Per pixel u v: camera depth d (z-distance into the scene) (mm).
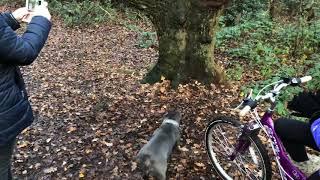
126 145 5242
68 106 6656
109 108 6430
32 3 3098
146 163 4250
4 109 2865
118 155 5023
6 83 2859
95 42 11898
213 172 4547
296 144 3631
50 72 8758
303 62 8445
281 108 5996
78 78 8195
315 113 3256
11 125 2926
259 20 12242
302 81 3625
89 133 5629
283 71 7773
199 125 5695
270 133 3656
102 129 5719
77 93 7277
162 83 7102
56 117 6234
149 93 6910
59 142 5438
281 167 3699
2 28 2625
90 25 14133
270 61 8359
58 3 15836
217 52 9844
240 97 6703
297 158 3686
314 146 3402
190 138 5320
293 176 3645
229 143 4199
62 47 11180
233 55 9359
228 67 8703
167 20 6988
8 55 2678
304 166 4375
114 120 5984
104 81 7863
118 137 5461
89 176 4633
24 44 2754
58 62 9656
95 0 15789
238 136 4020
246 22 11828
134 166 4758
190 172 4551
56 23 14273
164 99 6660
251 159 4195
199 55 7051
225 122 4082
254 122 3814
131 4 7176
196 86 6992
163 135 4645
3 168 3039
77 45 11484
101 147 5227
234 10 14500
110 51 10805
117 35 12891
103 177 4602
